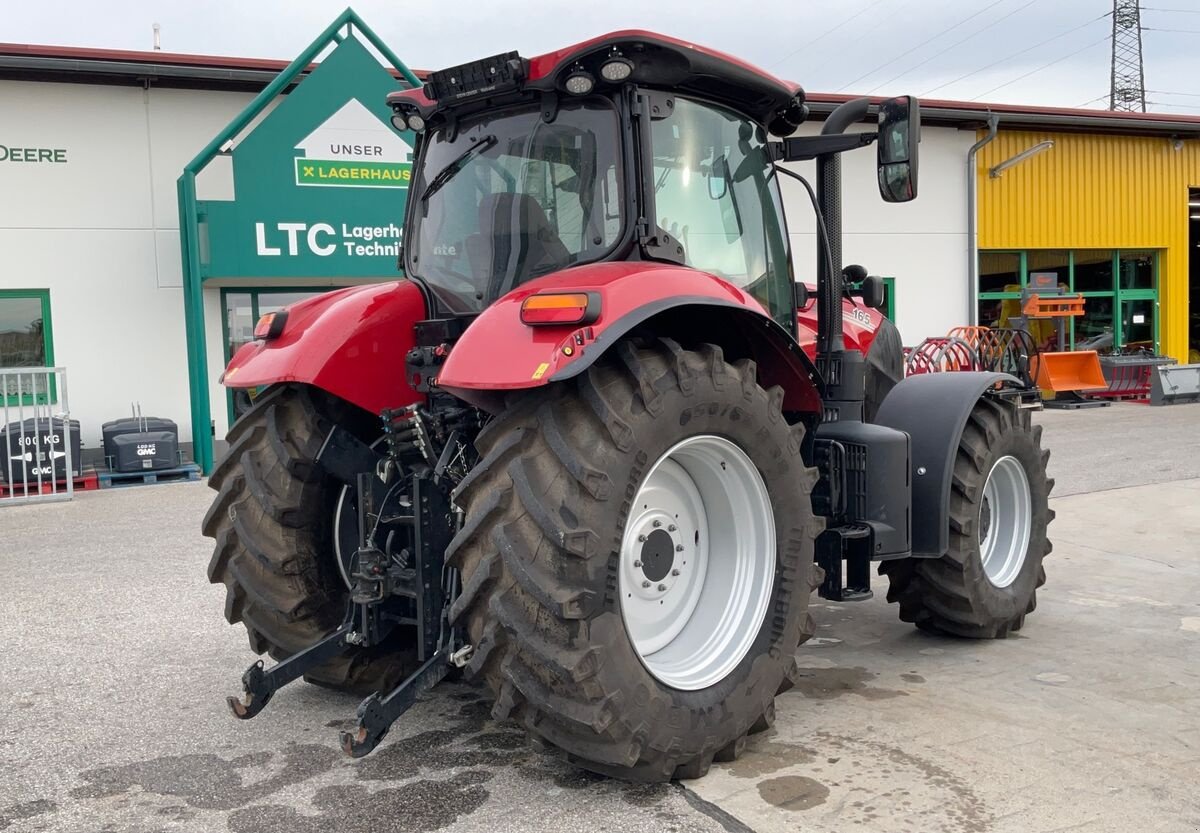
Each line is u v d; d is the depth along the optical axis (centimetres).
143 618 506
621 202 317
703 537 330
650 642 313
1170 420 1362
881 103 377
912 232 1644
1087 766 307
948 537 414
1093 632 457
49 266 1105
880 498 388
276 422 351
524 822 278
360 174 1095
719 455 317
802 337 434
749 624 321
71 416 1122
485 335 280
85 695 392
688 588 326
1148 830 266
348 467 340
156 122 1135
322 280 1198
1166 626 465
